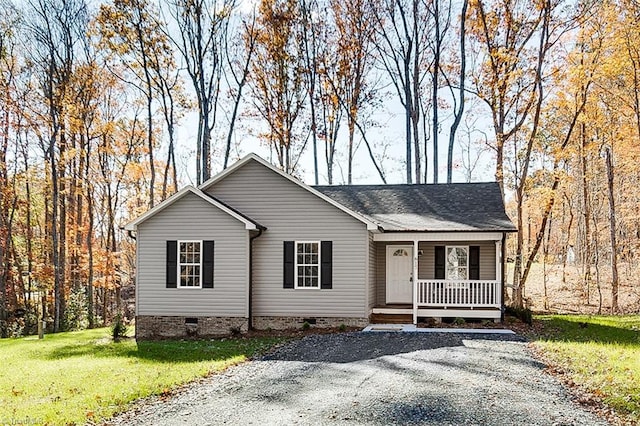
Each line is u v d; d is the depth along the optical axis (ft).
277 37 98.17
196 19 94.12
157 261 60.03
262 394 29.58
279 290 60.03
